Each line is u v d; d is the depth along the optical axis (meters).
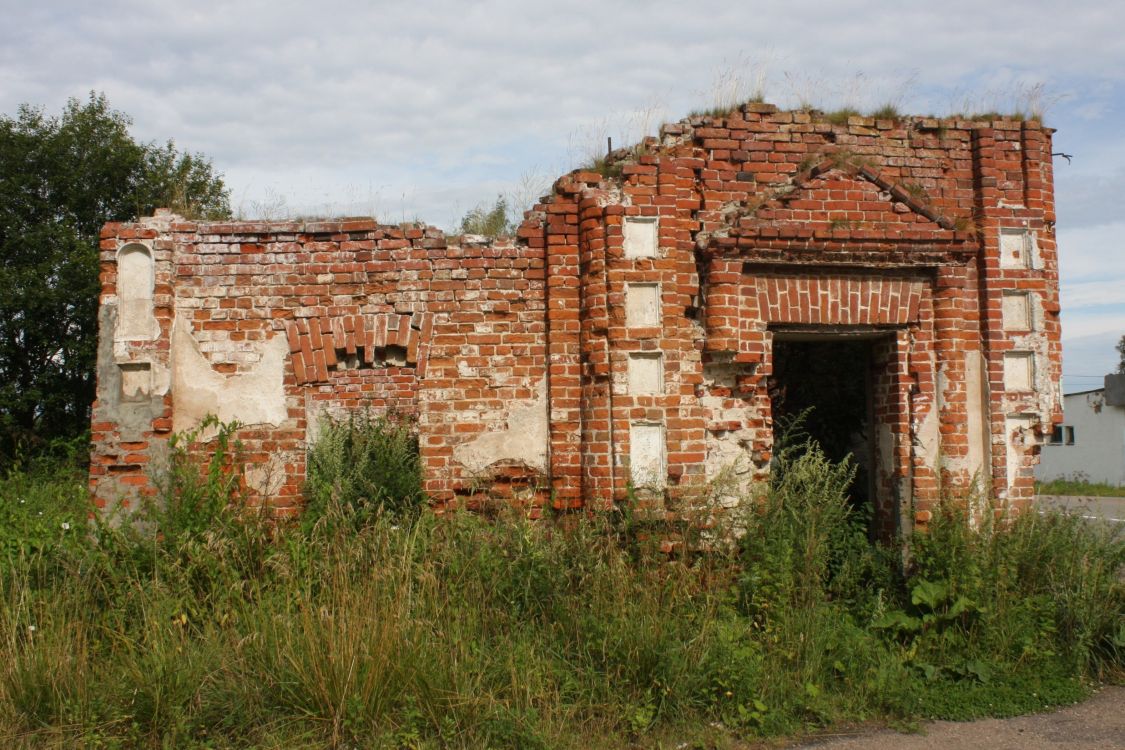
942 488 7.56
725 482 7.00
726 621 6.32
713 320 7.17
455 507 7.27
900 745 5.35
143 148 24.08
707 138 7.54
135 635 5.86
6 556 6.62
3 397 21.09
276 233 7.38
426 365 7.34
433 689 5.18
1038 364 7.81
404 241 7.43
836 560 7.42
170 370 7.20
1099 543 7.35
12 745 4.92
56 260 21.53
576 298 7.35
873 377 8.12
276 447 7.26
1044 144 8.07
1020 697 6.04
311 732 5.05
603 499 6.94
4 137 22.39
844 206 7.46
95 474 7.12
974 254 7.74
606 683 5.51
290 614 5.76
